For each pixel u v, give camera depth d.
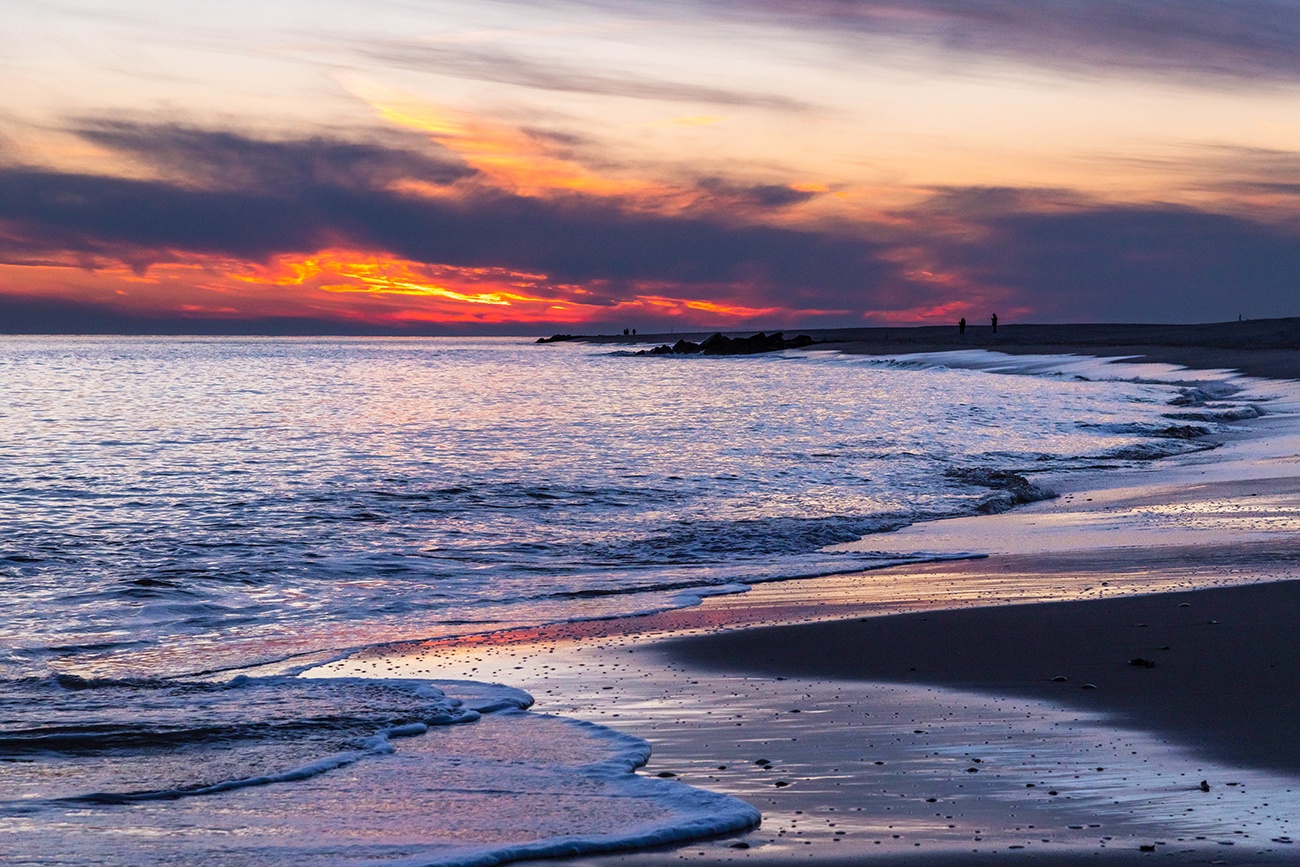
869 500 20.08
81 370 95.25
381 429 37.06
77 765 6.73
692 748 6.89
